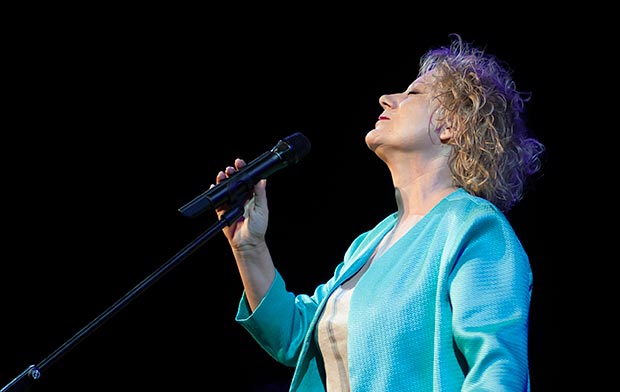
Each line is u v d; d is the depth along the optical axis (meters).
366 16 10.55
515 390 3.05
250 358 10.75
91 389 10.54
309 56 10.88
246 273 4.36
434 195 4.06
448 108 4.09
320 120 10.83
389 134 4.17
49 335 10.60
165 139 11.19
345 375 3.86
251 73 11.10
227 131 11.11
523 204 9.47
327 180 10.66
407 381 3.52
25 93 11.02
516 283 3.41
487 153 4.03
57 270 10.81
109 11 10.99
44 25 10.93
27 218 10.89
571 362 9.20
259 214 4.33
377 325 3.63
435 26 10.05
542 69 9.46
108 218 11.02
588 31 9.36
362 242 4.34
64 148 11.08
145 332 10.81
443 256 3.59
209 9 11.04
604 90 9.34
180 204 11.09
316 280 10.44
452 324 3.41
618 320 9.13
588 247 9.28
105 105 11.17
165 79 11.23
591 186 9.34
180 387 10.66
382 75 10.54
